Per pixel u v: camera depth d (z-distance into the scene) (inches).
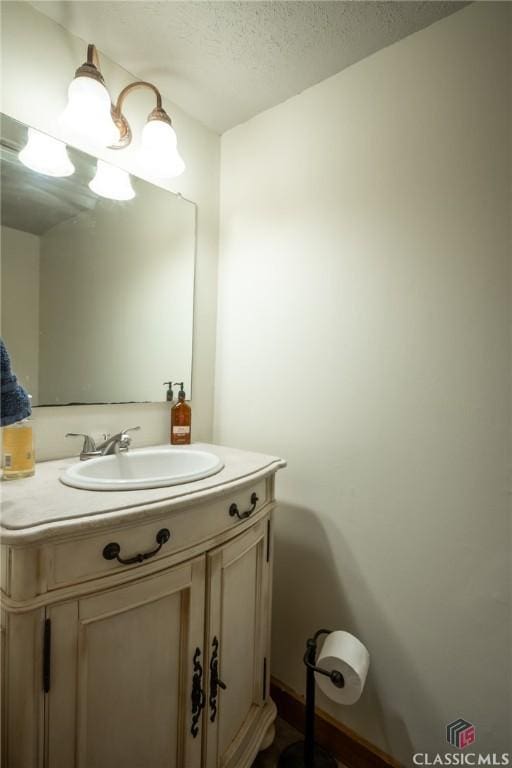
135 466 43.8
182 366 56.0
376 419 44.1
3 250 38.5
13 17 37.3
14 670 23.8
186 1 37.8
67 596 25.0
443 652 39.4
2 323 38.5
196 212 56.7
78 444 44.1
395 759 41.8
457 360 38.6
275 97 51.8
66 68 41.1
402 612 42.1
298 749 44.3
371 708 43.6
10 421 28.8
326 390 48.2
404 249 41.8
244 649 39.4
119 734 28.1
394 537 42.8
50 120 40.3
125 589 27.9
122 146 44.6
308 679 40.4
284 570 52.0
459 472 38.6
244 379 57.1
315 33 41.3
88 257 45.0
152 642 29.9
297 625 50.4
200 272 58.0
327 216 48.0
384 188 43.3
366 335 44.7
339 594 46.9
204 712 33.6
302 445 50.5
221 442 60.2
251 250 56.3
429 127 40.1
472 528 37.9
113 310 47.6
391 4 37.7
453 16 38.4
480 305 37.2
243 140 57.3
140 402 50.8
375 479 44.2
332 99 47.6
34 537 22.8
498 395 36.3
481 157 37.0
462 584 38.4
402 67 41.9
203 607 33.5
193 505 30.7
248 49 43.6
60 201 42.3
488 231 36.7
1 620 24.5
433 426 40.1
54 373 42.2
